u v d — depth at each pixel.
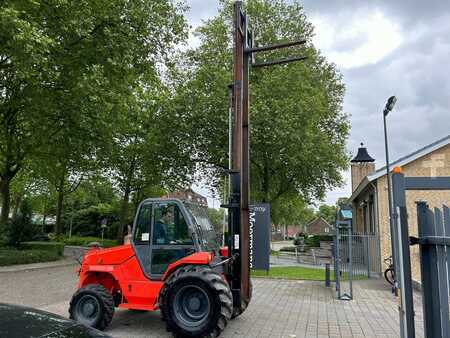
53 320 3.03
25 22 11.13
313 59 26.67
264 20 24.72
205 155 23.48
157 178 25.91
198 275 6.14
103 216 40.41
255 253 9.98
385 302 9.75
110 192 34.09
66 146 17.66
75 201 42.03
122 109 18.28
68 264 17.73
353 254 16.88
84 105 15.48
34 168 22.30
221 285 6.11
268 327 7.08
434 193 15.63
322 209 81.94
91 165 22.27
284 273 15.55
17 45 11.40
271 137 19.98
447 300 3.56
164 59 18.17
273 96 21.14
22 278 13.09
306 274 15.30
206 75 22.28
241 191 7.27
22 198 38.34
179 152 23.20
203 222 7.69
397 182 4.23
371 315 8.27
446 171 16.45
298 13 25.84
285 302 9.55
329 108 27.77
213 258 7.10
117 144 24.05
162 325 7.12
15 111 17.45
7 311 3.05
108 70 15.77
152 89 23.28
